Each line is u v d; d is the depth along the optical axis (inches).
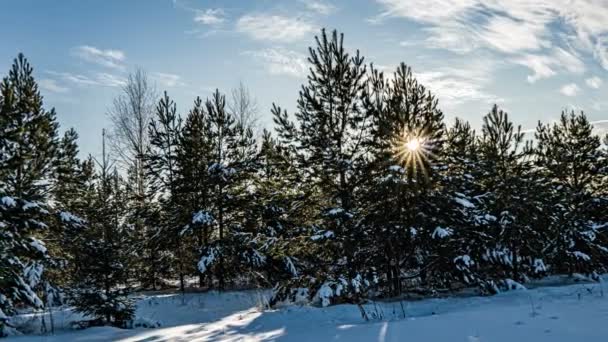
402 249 625.3
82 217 780.6
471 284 649.6
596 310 329.7
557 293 534.9
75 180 729.6
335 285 578.6
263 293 802.8
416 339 287.0
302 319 480.7
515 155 740.7
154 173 908.6
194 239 904.3
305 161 641.0
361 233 617.0
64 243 657.0
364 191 623.8
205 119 890.1
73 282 637.3
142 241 896.9
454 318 350.0
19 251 571.2
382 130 610.2
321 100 655.1
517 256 771.4
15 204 552.7
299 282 649.0
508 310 370.0
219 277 864.9
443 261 618.2
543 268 753.0
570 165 940.0
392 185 580.1
